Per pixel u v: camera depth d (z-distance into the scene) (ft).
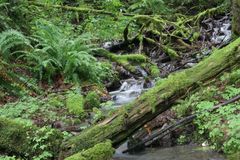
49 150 22.02
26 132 22.53
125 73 42.98
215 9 56.44
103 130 21.93
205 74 23.30
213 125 23.17
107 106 32.96
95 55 46.80
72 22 59.82
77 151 21.71
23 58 39.11
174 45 49.32
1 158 21.54
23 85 34.91
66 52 39.83
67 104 32.12
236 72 27.58
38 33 40.83
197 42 49.39
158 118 25.46
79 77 39.55
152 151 23.17
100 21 57.93
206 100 26.00
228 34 50.16
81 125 28.53
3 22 38.83
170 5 71.20
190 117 24.07
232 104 24.47
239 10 38.55
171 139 23.98
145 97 22.21
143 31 51.42
